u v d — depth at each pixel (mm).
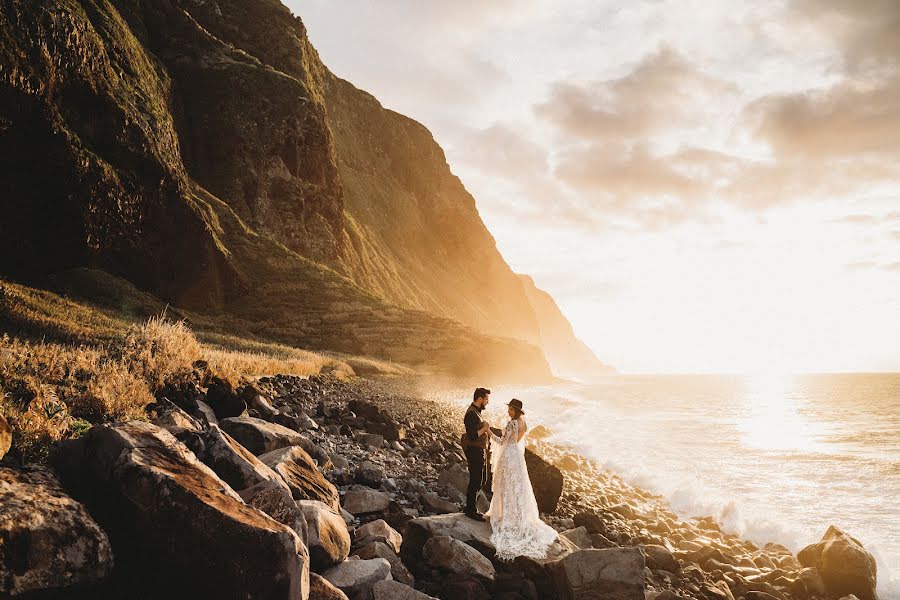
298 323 59312
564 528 9953
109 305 37562
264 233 73312
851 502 14945
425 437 17000
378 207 159500
